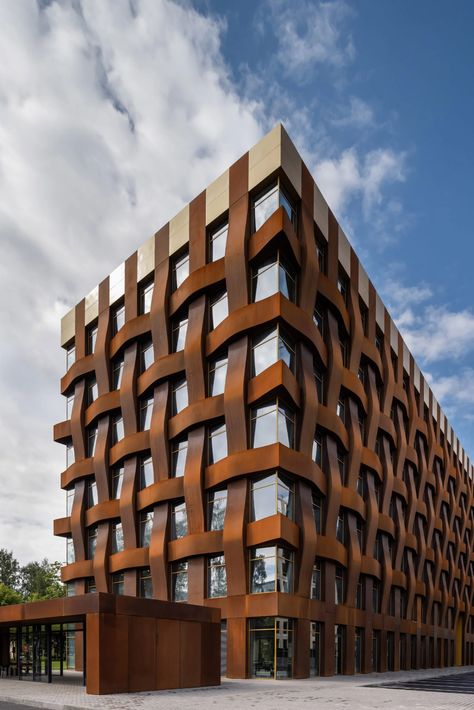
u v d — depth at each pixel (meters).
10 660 29.56
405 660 47.56
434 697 21.59
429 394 61.34
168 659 21.41
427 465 58.44
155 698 18.27
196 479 33.16
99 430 44.38
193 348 34.88
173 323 38.50
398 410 50.31
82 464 45.38
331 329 36.19
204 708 15.95
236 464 30.62
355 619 36.34
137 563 37.56
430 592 55.72
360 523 40.44
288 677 28.41
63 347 51.53
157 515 36.53
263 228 31.78
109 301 45.28
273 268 31.61
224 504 32.19
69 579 45.12
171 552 34.66
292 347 32.28
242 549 29.56
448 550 65.94
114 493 42.56
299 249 32.78
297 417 31.64
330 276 36.62
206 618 23.56
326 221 36.78
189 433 34.78
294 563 30.19
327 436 34.81
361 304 43.28
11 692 20.69
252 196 33.53
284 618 28.81
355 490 38.06
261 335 31.66
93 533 44.62
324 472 34.38
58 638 29.09
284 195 32.66
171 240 39.28
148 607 20.92
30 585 123.81
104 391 44.12
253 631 28.92
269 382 29.91
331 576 33.66
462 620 72.50
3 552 129.75
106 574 40.91
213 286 34.75
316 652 31.62
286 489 30.09
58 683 24.56
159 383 38.22
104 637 19.20
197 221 36.84
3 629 29.72
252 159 33.28
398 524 47.44
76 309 49.75
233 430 31.27
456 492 71.12
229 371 32.38
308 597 30.44
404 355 53.44
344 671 34.59
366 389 43.31
